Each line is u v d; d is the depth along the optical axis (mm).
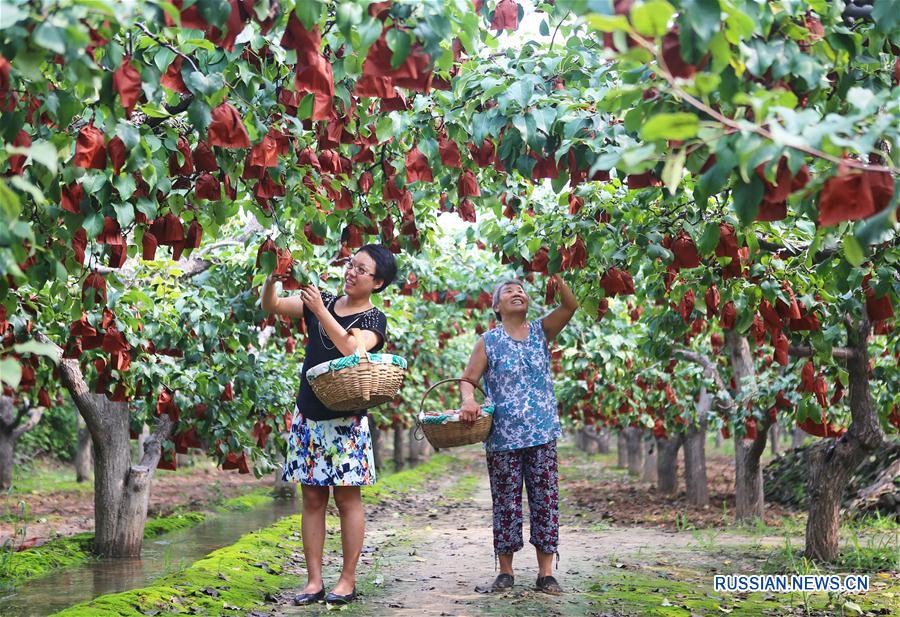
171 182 3262
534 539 4844
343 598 4465
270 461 8477
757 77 2521
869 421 5777
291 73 3291
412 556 6648
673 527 9922
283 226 3988
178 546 8781
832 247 4258
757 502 10000
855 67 2855
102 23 2254
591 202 4922
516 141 3592
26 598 5867
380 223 5156
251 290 6883
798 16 2596
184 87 2822
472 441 4715
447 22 2549
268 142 3127
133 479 7859
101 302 3779
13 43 2088
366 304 4508
